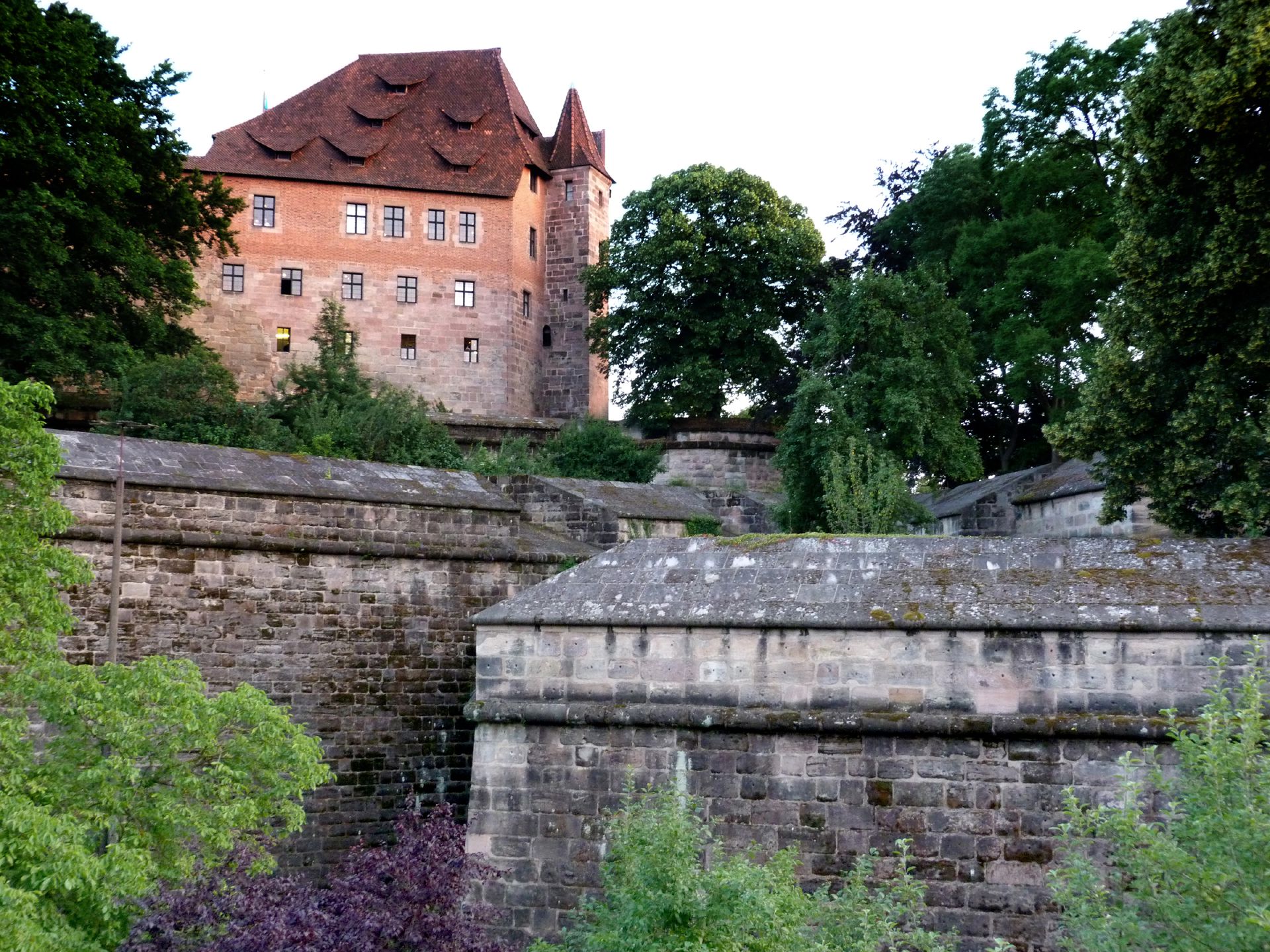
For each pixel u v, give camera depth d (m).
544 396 78.31
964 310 57.97
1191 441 25.92
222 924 14.30
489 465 52.53
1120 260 27.08
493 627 21.00
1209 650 17.86
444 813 18.75
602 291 71.25
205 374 47.16
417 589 29.81
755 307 66.94
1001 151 59.03
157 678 16.89
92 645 25.25
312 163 72.25
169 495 26.45
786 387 68.56
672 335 66.62
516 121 78.06
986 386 59.59
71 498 25.23
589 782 20.28
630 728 20.19
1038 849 18.22
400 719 29.22
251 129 72.62
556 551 32.59
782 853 17.06
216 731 17.27
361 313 72.19
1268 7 23.83
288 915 14.20
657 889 14.88
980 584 19.41
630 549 21.75
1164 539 19.73
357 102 75.81
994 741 18.61
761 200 67.88
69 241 46.19
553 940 19.94
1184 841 13.42
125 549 25.84
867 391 45.75
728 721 19.59
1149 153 26.36
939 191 63.06
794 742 19.44
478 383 73.75
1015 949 17.73
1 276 44.12
